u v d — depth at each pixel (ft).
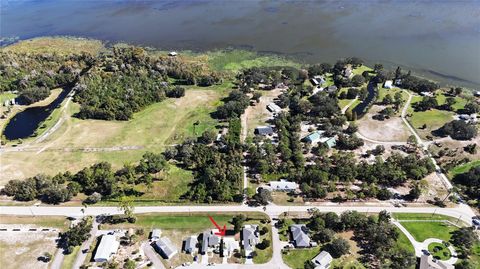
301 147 605.31
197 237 458.09
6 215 496.23
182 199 517.55
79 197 523.29
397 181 537.65
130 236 449.06
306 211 492.13
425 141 630.33
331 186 517.14
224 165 553.23
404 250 422.00
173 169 574.56
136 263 425.69
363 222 454.40
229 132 648.79
